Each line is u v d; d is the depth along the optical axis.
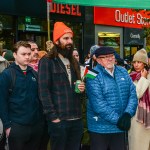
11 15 12.46
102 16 16.02
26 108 4.90
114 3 7.83
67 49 4.94
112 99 4.95
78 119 4.99
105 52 4.99
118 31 17.14
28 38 13.07
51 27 13.73
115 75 5.07
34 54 6.80
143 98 6.00
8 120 4.86
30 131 4.94
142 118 5.98
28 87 4.93
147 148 6.13
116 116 4.89
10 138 4.90
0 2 12.06
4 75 4.87
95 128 5.04
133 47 18.30
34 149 5.14
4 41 12.28
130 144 6.12
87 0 7.91
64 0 8.10
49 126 4.90
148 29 11.69
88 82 5.02
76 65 5.04
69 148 5.02
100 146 5.04
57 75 4.88
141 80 5.88
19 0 12.60
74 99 4.95
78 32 14.98
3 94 4.84
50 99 4.80
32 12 12.99
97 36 15.87
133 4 7.81
